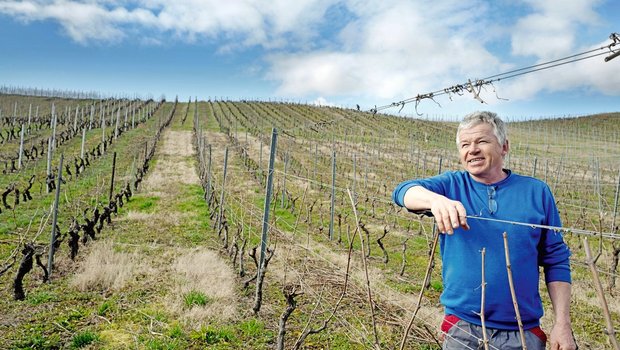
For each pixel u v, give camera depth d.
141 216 13.51
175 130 50.03
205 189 18.22
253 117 68.50
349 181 23.75
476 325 2.17
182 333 5.75
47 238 10.62
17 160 24.75
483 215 2.15
